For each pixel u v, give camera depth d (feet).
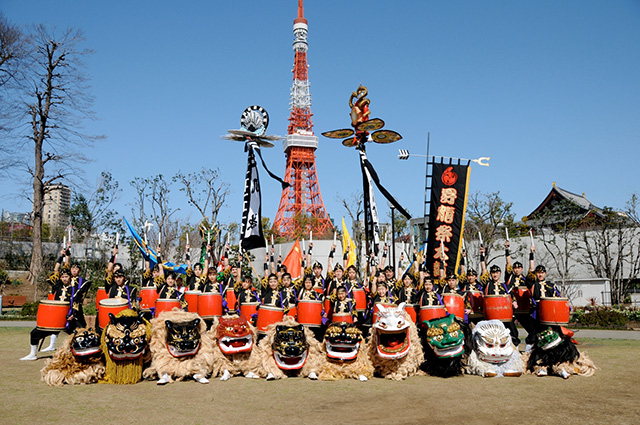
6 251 150.30
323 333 35.37
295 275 51.21
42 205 128.67
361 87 47.06
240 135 47.62
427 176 45.42
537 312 31.48
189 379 29.01
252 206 46.98
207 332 30.60
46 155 128.36
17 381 27.73
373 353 30.78
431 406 22.74
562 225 130.11
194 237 127.75
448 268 43.86
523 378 29.96
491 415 21.09
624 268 123.24
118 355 27.04
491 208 119.85
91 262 106.32
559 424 19.70
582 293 116.78
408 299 37.09
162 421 19.85
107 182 117.70
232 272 40.11
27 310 82.89
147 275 40.01
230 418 20.47
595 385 27.61
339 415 21.08
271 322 33.53
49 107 127.44
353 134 48.34
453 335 29.68
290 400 23.97
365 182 46.29
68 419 19.97
